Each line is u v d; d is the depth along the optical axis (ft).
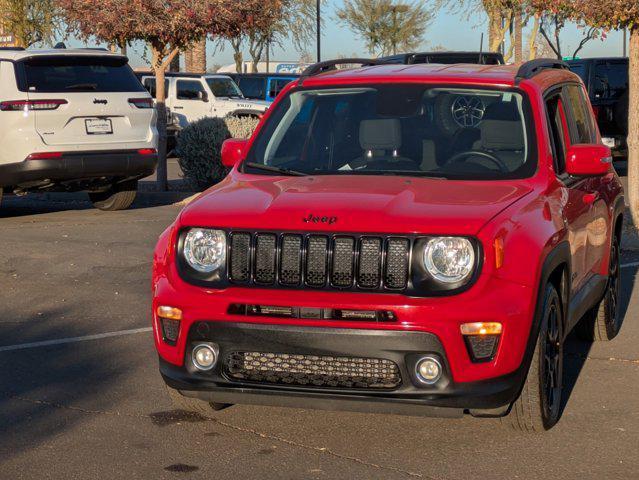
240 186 19.30
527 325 16.78
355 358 16.57
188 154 61.62
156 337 17.99
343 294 16.62
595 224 23.02
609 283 25.59
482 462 17.11
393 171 20.08
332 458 17.39
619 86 72.28
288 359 16.93
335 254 16.79
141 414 19.97
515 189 18.75
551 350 18.83
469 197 17.95
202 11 57.72
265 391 17.07
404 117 20.94
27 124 45.52
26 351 25.21
